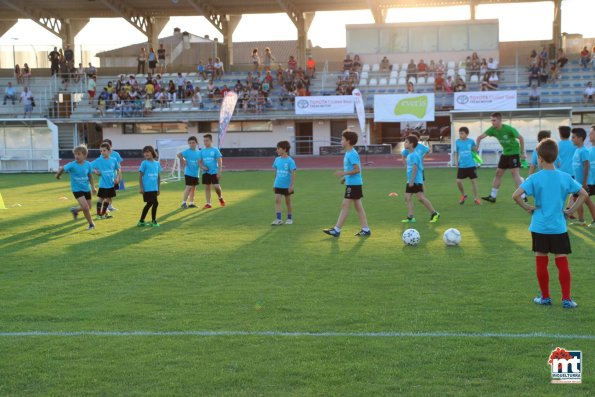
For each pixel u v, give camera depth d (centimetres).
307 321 702
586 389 523
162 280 905
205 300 794
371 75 4444
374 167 3225
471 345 621
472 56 4328
